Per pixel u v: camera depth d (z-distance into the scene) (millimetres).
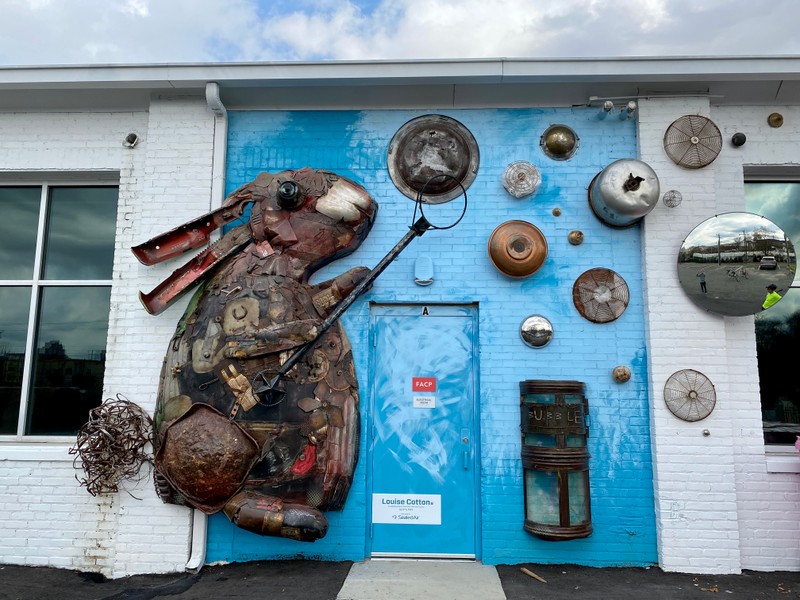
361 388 5160
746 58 5016
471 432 5164
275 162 5480
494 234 5180
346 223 5141
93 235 5805
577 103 5445
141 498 5008
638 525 4941
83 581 4797
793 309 5441
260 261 5070
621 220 5160
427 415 5191
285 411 4820
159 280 5324
